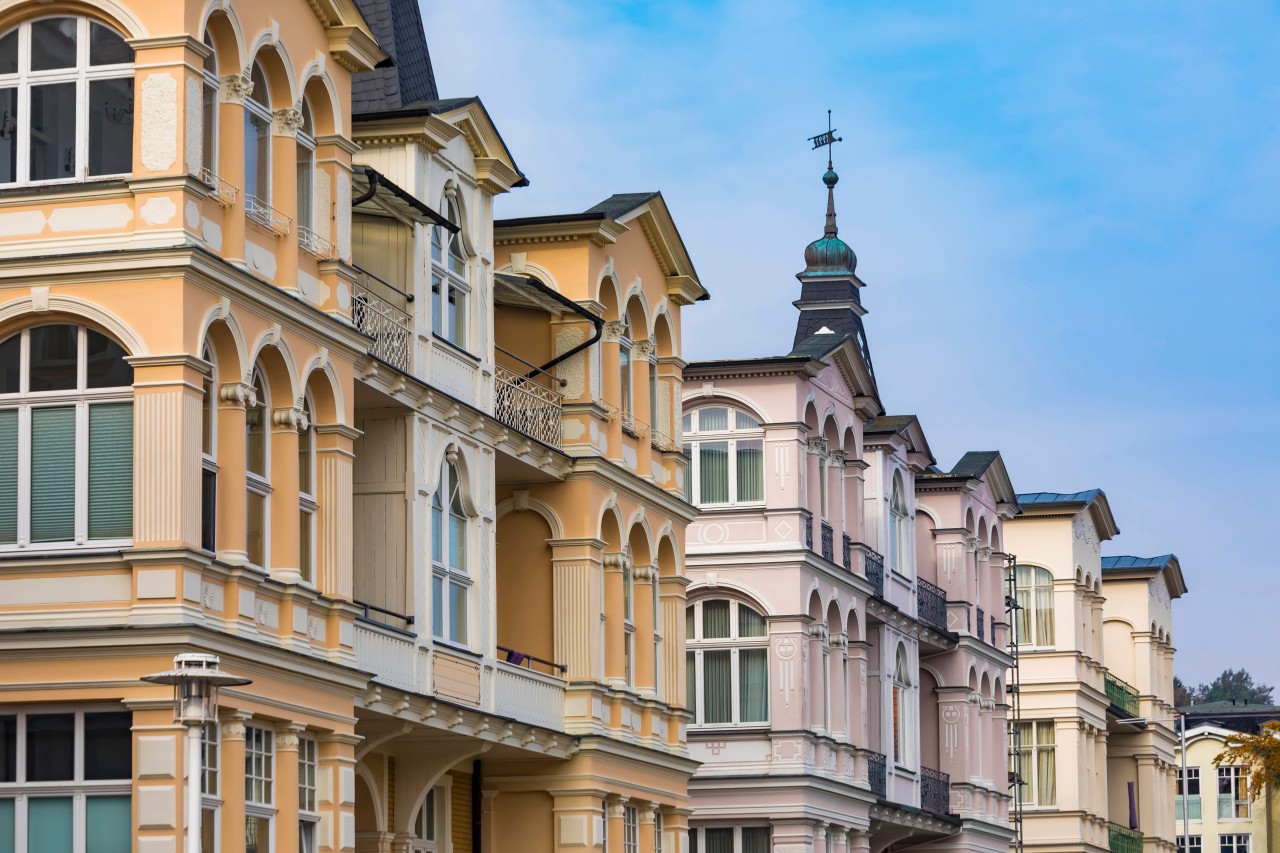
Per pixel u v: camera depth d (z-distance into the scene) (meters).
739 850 52.78
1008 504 71.94
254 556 31.16
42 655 28.62
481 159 39.69
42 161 29.94
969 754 66.25
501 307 43.69
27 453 29.36
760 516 53.59
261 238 31.64
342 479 33.03
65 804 28.70
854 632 56.94
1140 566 88.62
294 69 32.56
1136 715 87.31
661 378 47.75
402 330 36.41
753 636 53.34
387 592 36.22
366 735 35.59
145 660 28.42
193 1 29.73
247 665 29.89
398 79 39.53
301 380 32.03
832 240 70.00
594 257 43.69
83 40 29.97
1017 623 77.94
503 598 42.97
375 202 35.81
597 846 42.22
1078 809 76.00
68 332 29.47
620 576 44.00
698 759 51.34
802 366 53.69
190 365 29.00
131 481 29.02
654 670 45.75
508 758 41.50
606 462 43.19
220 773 29.34
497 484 43.06
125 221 29.38
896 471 62.53
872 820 58.03
